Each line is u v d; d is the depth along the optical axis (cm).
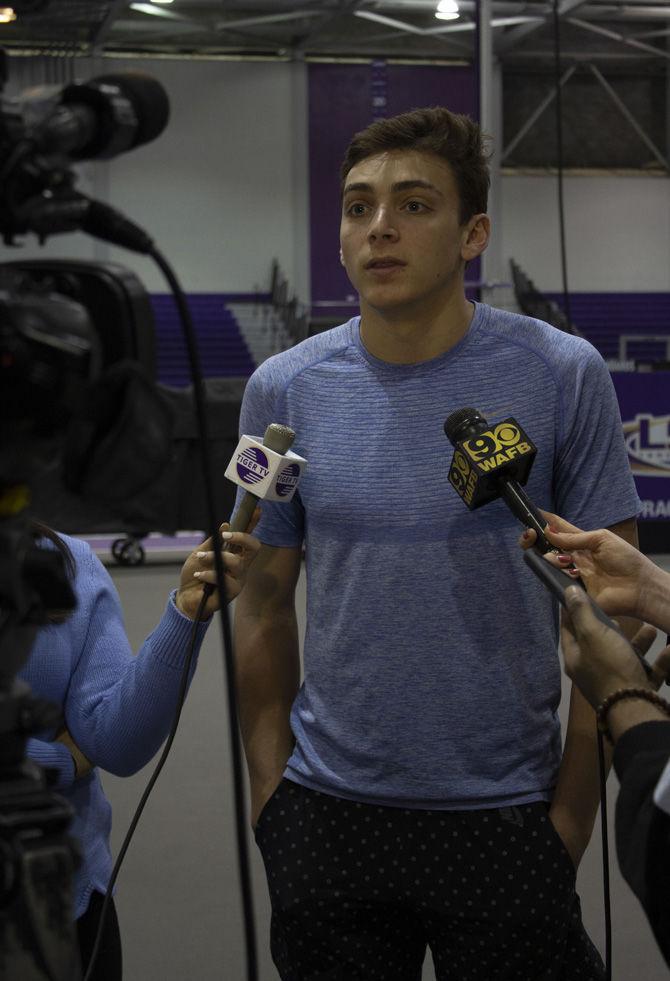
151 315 73
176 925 286
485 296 826
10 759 70
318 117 1777
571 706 147
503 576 142
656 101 1881
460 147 142
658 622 122
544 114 1859
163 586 723
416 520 143
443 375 146
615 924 289
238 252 1770
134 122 72
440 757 142
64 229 71
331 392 150
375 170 141
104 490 70
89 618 138
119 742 131
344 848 144
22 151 66
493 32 1717
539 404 145
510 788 141
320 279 1794
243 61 1750
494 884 139
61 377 63
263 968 265
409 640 143
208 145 1752
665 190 1883
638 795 91
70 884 68
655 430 807
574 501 147
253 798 156
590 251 1870
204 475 78
